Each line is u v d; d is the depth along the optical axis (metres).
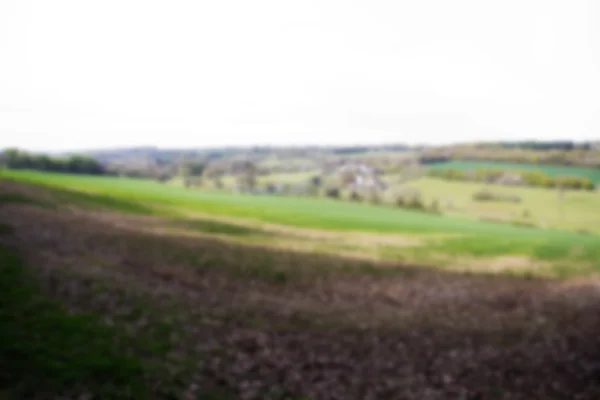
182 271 18.83
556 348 15.09
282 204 66.69
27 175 73.88
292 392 10.83
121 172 119.06
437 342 15.01
